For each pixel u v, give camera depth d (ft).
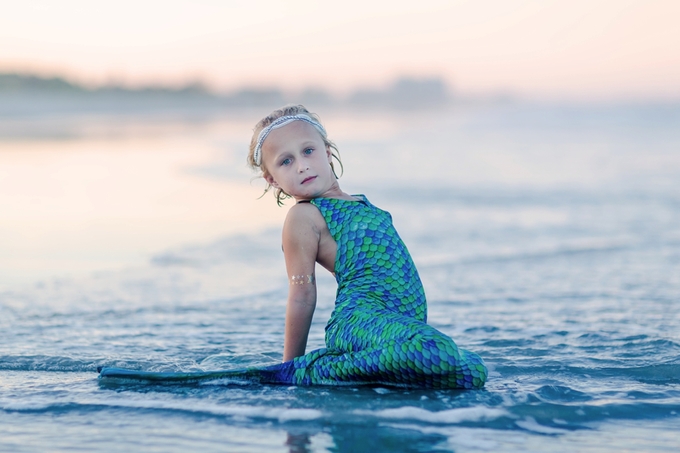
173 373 9.06
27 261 21.02
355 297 9.34
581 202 31.89
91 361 10.43
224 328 13.14
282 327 13.21
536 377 9.49
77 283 17.88
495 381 9.25
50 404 8.20
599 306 14.82
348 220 9.71
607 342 11.47
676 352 10.67
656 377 9.49
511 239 24.14
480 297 16.07
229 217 29.89
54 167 52.80
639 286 16.93
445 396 8.25
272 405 8.01
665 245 22.54
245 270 19.67
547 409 7.84
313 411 7.73
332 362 8.85
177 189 39.78
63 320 13.82
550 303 15.26
